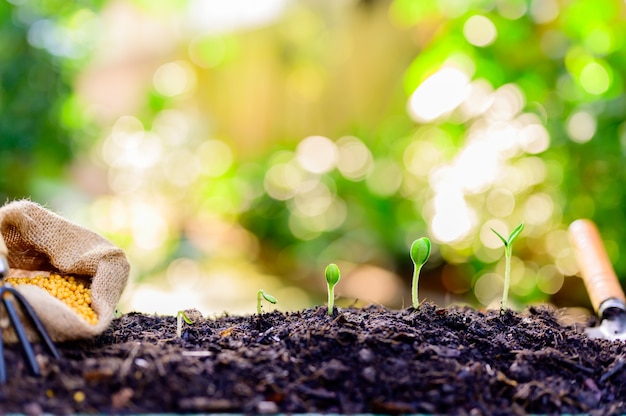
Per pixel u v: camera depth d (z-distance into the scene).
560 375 0.74
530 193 1.39
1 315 0.72
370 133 2.27
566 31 1.20
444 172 1.57
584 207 1.23
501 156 1.39
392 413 0.69
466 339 0.77
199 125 2.55
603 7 1.16
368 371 0.72
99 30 1.86
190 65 2.69
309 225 2.12
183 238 2.23
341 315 0.78
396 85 2.24
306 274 1.99
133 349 0.74
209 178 2.47
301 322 0.79
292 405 0.69
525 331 0.79
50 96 1.66
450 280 1.66
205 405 0.68
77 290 0.78
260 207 2.32
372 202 1.90
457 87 1.38
